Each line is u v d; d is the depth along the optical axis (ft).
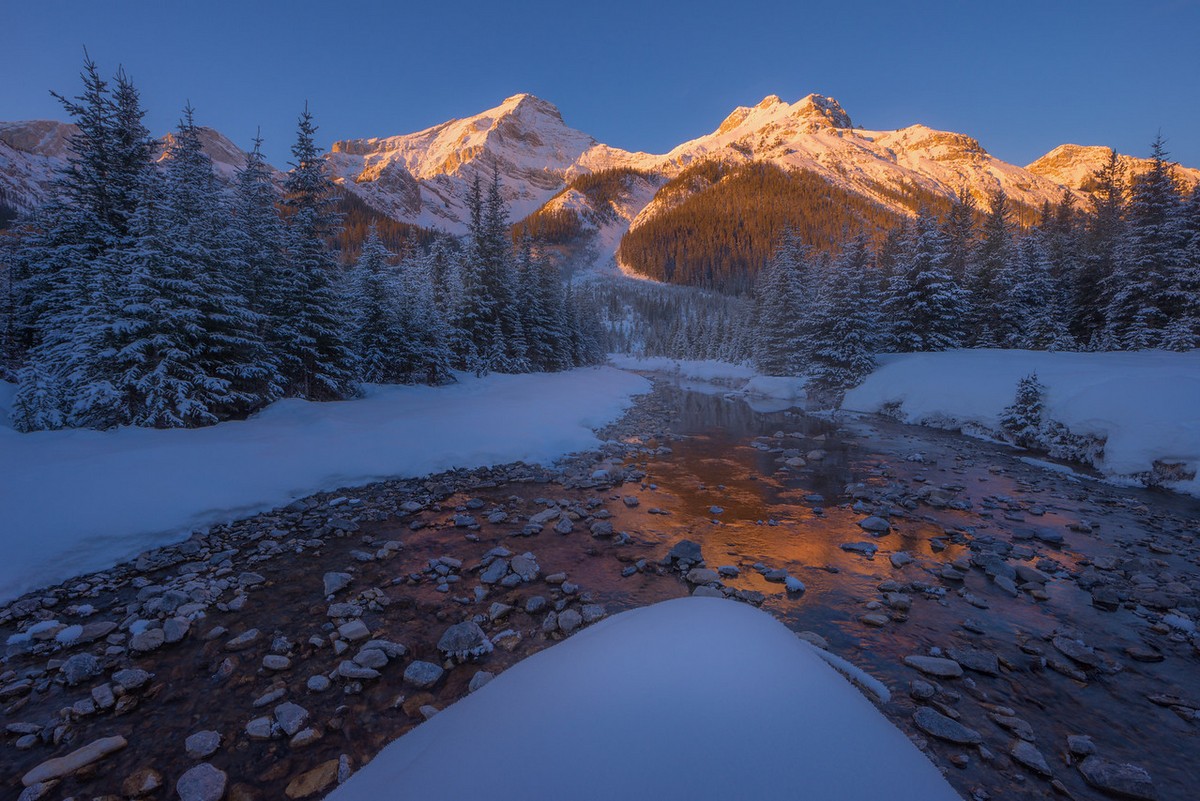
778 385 105.60
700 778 4.59
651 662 6.39
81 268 46.39
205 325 43.21
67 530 22.36
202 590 20.29
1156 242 83.66
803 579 22.18
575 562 23.88
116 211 50.78
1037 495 36.17
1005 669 15.60
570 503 32.91
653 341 334.65
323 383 57.98
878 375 85.30
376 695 13.98
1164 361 59.67
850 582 21.89
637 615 8.40
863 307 92.63
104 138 51.88
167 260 39.37
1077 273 100.17
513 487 36.45
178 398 38.40
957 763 11.55
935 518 30.89
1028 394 53.83
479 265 106.73
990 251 108.78
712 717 5.36
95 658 15.58
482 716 6.06
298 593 20.38
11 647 16.31
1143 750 12.23
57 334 40.04
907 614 19.10
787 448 52.29
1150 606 19.98
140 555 23.48
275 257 55.83
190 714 13.24
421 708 13.41
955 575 22.36
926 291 94.99
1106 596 20.35
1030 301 100.01
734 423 69.97
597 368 178.70
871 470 43.04
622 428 62.80
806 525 29.40
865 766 4.99
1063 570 23.39
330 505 31.22
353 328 70.38
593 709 5.59
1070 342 91.45
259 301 53.98
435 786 5.00
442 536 26.99
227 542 25.50
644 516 30.81
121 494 25.38
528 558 23.49
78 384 36.58
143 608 18.86
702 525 29.27
